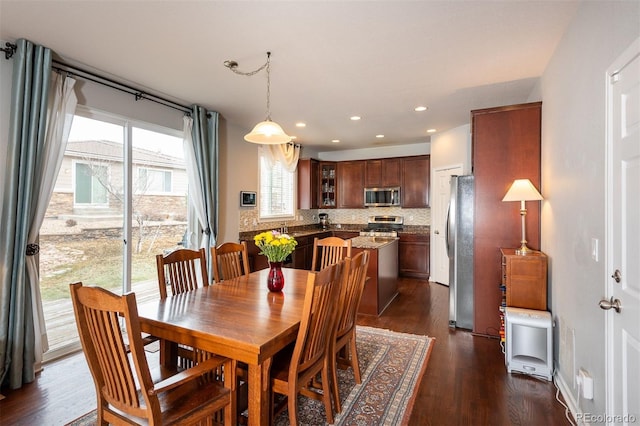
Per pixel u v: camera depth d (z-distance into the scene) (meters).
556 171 2.57
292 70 2.98
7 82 2.46
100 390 1.52
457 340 3.25
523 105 3.15
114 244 3.33
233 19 2.17
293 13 2.10
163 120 3.75
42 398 2.27
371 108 4.13
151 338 2.03
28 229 2.47
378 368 2.68
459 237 3.60
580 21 2.02
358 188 6.78
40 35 2.38
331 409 1.99
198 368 1.52
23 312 2.43
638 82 1.34
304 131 5.41
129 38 2.42
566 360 2.28
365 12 2.09
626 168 1.46
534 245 3.17
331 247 3.35
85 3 1.99
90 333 1.43
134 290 3.51
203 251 2.74
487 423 1.99
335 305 1.98
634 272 1.38
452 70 2.98
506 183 3.22
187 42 2.48
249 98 3.76
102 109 3.13
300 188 6.71
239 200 5.01
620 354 1.50
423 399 2.24
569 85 2.24
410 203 6.27
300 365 1.77
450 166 5.27
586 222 1.92
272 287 2.37
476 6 2.03
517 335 2.60
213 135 4.26
